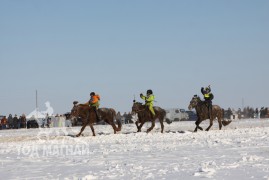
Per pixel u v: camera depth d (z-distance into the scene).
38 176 10.61
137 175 9.88
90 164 12.75
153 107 30.47
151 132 31.16
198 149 16.28
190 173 9.84
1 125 49.44
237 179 8.73
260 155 13.40
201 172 9.84
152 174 9.88
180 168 10.87
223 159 12.60
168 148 17.25
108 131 35.31
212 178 8.94
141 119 30.73
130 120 53.22
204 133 27.38
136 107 30.59
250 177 8.92
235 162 11.61
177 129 35.91
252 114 63.44
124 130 36.06
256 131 27.80
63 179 9.83
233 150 15.41
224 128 34.91
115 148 18.50
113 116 30.59
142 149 17.20
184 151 15.63
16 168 12.52
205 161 12.24
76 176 10.21
